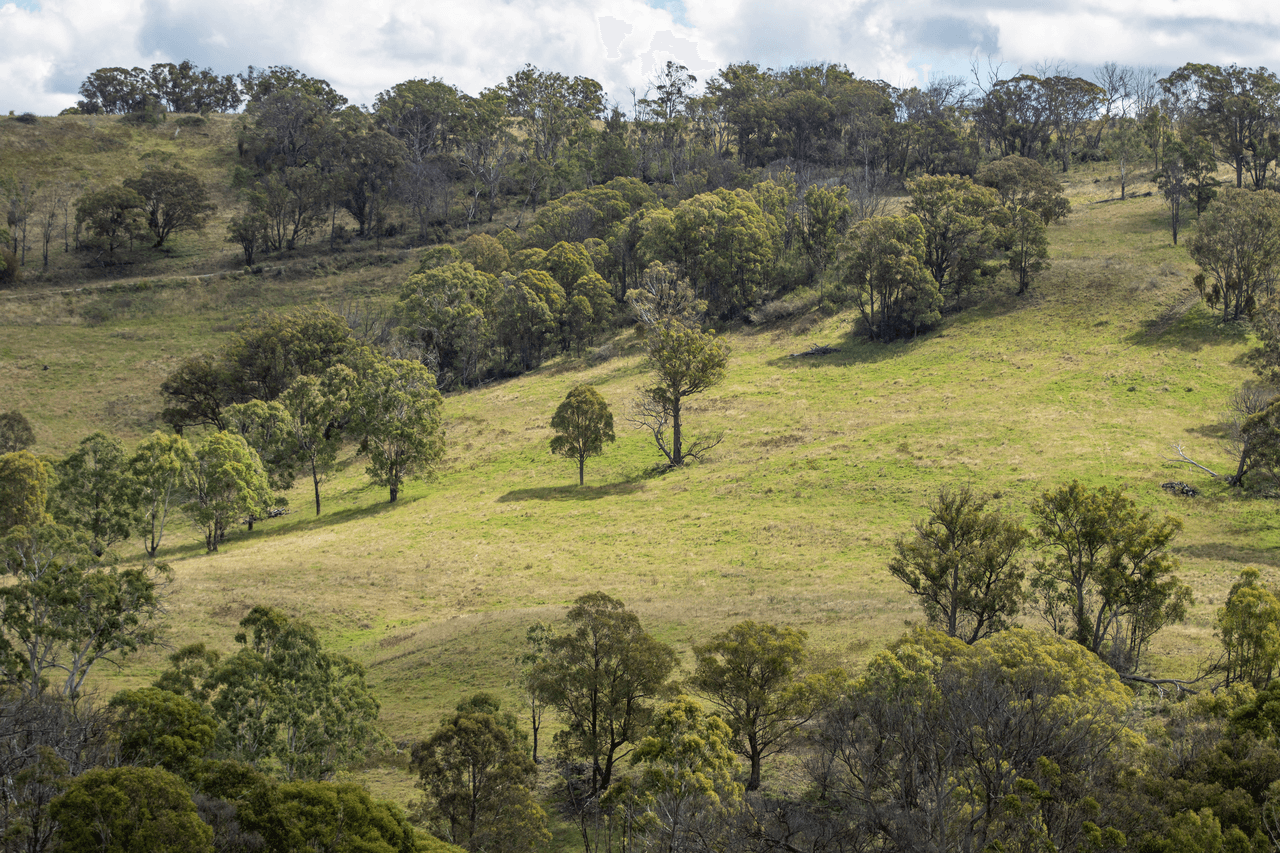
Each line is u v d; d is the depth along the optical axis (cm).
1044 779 2217
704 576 5603
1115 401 7812
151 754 2373
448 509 7750
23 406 11000
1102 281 10400
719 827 2344
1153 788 2252
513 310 11919
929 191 10981
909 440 7600
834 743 2738
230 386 10912
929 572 3950
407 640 5053
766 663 3052
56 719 2431
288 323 11450
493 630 4966
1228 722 2536
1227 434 6900
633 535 6550
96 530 7275
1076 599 3934
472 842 2645
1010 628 3500
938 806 2148
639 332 11988
